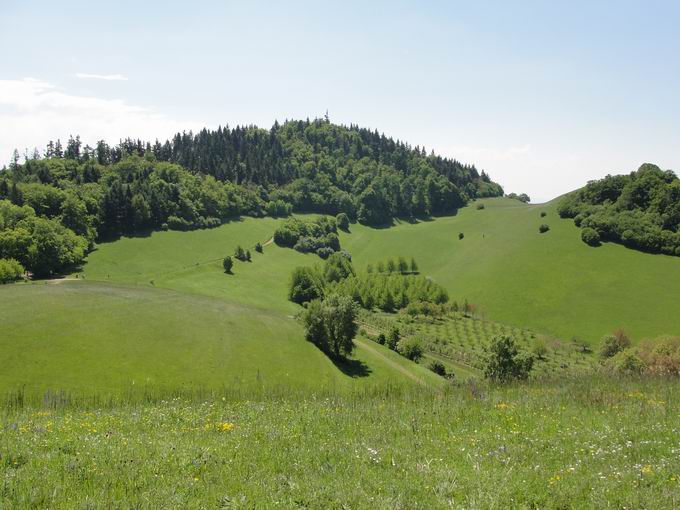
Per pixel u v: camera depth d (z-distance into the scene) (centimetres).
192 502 851
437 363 8556
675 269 13700
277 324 8812
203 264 15038
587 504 876
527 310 13150
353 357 8294
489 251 17612
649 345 8581
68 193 15438
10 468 1020
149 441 1283
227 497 864
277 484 956
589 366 9362
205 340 7238
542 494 916
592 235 15512
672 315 11806
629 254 14712
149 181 18988
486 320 12962
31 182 17162
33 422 1608
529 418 1636
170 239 16338
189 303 9312
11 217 13025
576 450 1217
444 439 1355
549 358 10006
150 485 934
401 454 1178
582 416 1650
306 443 1295
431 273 17450
